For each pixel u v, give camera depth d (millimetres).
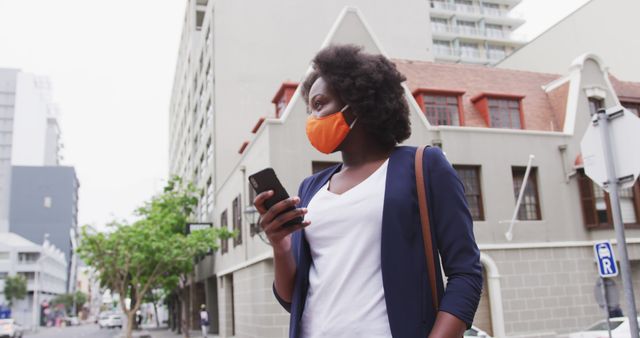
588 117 19453
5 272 77625
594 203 18156
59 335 49625
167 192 30609
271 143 16078
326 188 1899
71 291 112000
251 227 18516
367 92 1807
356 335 1581
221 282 26094
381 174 1757
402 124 1907
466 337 11211
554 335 16859
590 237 18219
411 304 1566
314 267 1793
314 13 28609
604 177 5195
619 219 5020
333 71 1857
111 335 45500
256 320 17531
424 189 1671
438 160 1721
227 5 27531
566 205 18266
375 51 18297
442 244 1647
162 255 24656
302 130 16453
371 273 1636
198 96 34562
